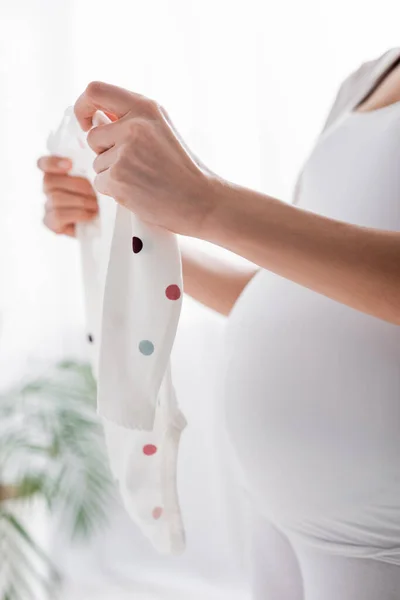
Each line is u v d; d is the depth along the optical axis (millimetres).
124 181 610
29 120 1892
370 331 649
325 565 691
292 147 1777
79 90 1860
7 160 1896
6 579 1683
